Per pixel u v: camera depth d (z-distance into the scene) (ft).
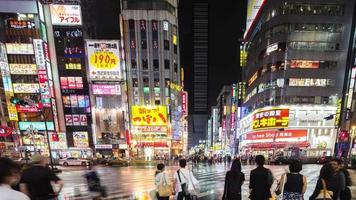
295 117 131.23
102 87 146.92
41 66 138.00
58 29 143.74
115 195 34.35
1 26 138.41
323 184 14.99
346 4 136.15
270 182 16.72
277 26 139.74
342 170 16.17
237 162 19.10
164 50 175.83
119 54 146.30
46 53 139.54
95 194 30.86
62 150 143.54
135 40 175.32
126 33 175.22
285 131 130.52
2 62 136.77
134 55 174.60
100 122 148.66
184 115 211.20
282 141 130.11
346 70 129.80
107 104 148.87
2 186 7.68
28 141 140.15
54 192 14.52
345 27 135.64
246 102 183.11
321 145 128.67
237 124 199.93
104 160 113.91
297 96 133.18
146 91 173.17
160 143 157.58
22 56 140.05
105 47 145.28
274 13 142.72
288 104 132.46
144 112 157.79
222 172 67.87
